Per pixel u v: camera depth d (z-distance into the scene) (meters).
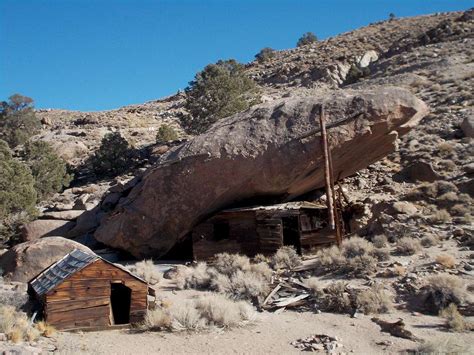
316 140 19.66
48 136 51.91
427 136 31.02
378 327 11.16
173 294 15.32
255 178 20.41
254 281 14.71
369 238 19.12
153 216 21.62
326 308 12.91
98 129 52.41
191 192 20.98
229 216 21.44
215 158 20.53
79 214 26.31
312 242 20.56
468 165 24.59
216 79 43.00
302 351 9.90
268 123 20.94
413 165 26.42
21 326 10.38
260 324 11.91
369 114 19.48
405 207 20.67
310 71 70.19
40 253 16.56
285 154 19.91
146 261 20.47
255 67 86.75
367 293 12.74
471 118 30.30
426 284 13.06
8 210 23.97
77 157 44.50
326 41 92.88
